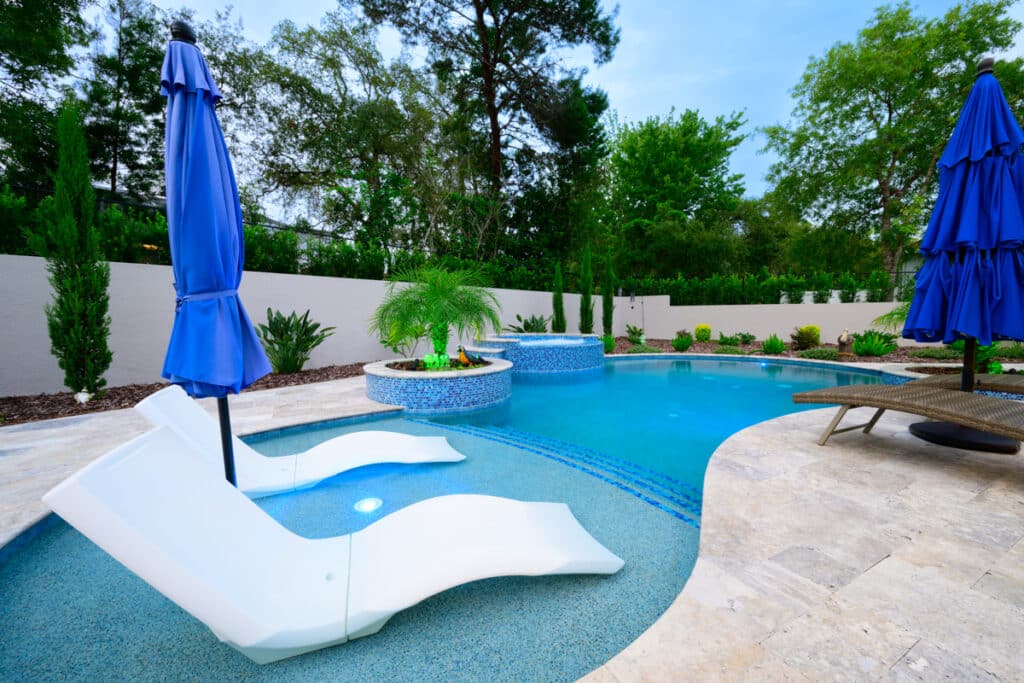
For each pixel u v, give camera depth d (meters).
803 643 1.49
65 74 13.79
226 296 2.30
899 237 19.50
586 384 8.44
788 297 15.55
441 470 3.79
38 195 7.24
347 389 7.02
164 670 1.60
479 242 15.55
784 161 23.45
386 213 14.83
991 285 3.39
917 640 1.51
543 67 17.09
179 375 2.15
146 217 8.39
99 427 4.69
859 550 2.09
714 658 1.43
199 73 2.24
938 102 19.27
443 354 6.96
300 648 1.57
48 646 1.74
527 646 1.68
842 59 20.17
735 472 3.11
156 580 1.33
